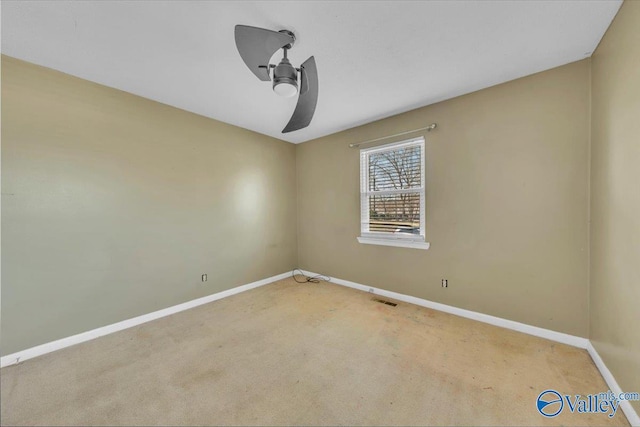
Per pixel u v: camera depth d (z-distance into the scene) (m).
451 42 1.71
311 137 3.88
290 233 4.11
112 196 2.30
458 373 1.69
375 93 2.43
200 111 2.85
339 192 3.61
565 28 1.58
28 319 1.90
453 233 2.57
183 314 2.67
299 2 1.36
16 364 1.81
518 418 1.33
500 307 2.32
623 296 1.39
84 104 2.15
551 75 2.04
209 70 2.03
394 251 3.05
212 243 3.07
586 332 1.94
